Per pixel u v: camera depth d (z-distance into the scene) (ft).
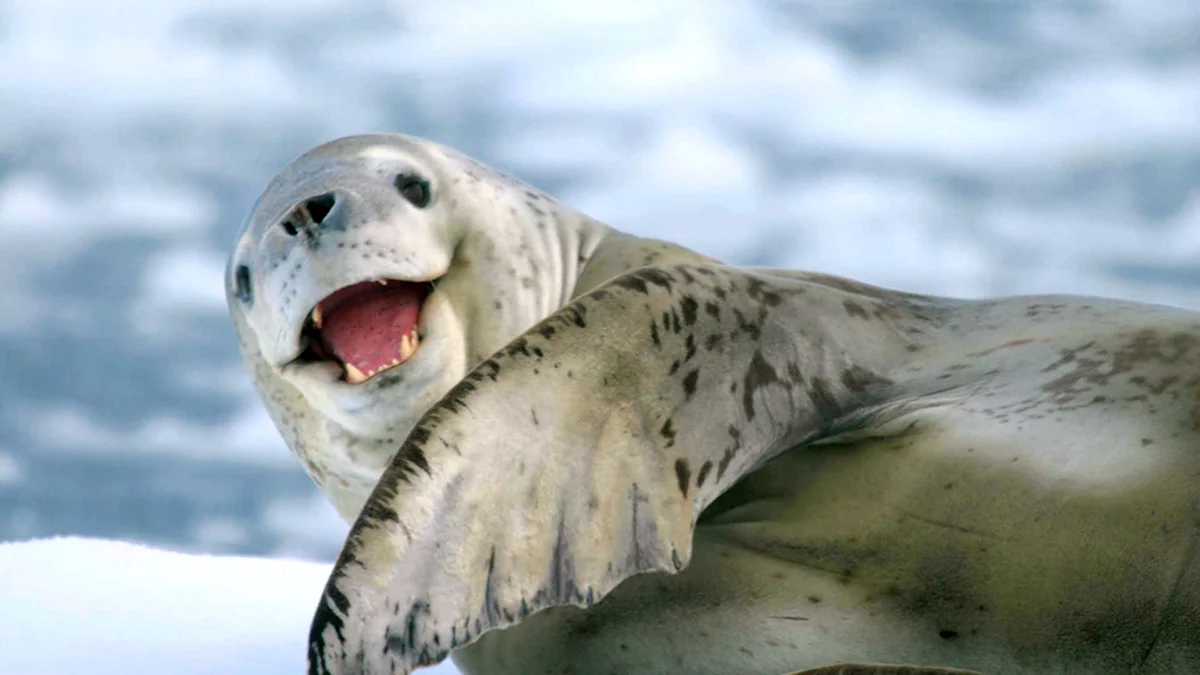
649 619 30.12
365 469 38.65
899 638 29.12
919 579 29.14
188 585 54.54
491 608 25.86
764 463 29.50
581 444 27.09
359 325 37.78
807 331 30.58
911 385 30.83
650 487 27.45
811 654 29.35
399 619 25.17
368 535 25.23
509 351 27.35
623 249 43.09
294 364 37.76
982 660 28.84
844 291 33.88
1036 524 28.81
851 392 30.30
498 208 41.55
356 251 36.88
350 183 38.70
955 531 29.17
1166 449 28.99
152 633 47.85
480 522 26.02
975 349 31.86
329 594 24.88
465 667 33.35
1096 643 28.43
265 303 37.60
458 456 26.02
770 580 29.60
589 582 26.55
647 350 28.35
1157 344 30.78
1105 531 28.53
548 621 30.94
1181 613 28.09
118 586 53.57
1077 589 28.48
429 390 37.70
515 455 26.48
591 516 26.86
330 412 38.04
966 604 28.91
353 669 24.76
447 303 39.22
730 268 31.55
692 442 28.09
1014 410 30.09
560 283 42.14
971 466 29.48
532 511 26.45
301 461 41.47
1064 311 32.94
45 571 55.11
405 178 39.78
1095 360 30.60
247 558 60.18
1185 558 28.14
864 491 29.94
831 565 29.58
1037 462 29.22
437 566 25.54
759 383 29.35
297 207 37.70
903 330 32.45
